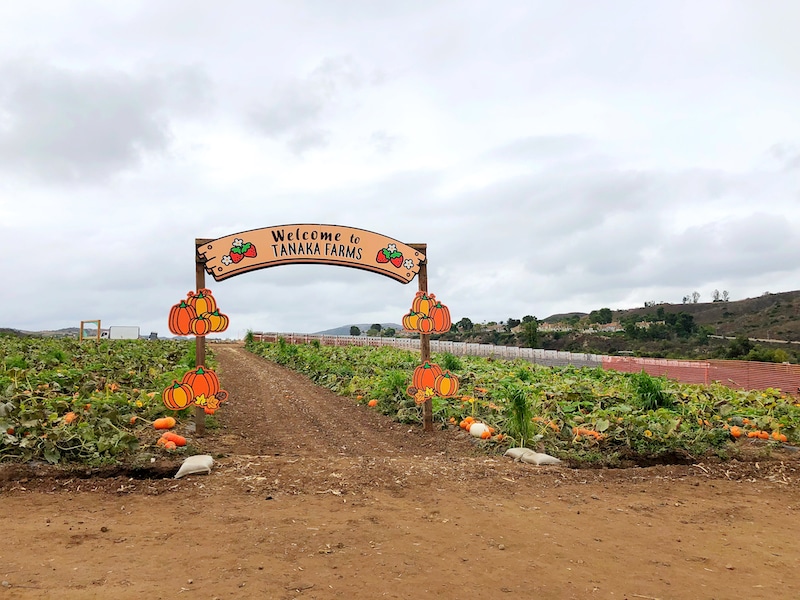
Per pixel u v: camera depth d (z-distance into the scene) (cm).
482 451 1002
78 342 2531
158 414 1114
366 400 1630
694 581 477
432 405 1276
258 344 4409
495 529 589
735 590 461
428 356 1226
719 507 707
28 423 811
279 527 568
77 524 566
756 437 1055
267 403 1644
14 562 457
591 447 961
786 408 1214
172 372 1661
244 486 720
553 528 601
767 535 609
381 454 1013
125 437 816
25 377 1202
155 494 686
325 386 2044
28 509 614
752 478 858
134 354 2116
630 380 1581
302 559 488
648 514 670
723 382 1878
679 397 1261
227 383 2117
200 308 1058
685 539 587
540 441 976
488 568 484
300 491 705
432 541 545
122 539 525
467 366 2059
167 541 523
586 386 1369
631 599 436
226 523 579
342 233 1167
